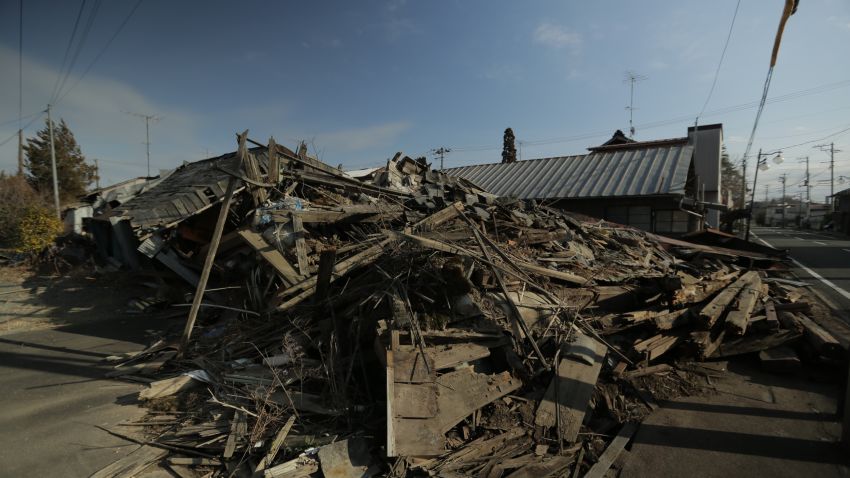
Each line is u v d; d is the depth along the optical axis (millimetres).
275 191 8648
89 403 4898
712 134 23594
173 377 5398
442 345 4609
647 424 4402
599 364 4922
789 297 8312
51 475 3582
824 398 4871
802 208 64688
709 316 5773
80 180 32156
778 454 3809
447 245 5715
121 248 12445
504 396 4461
